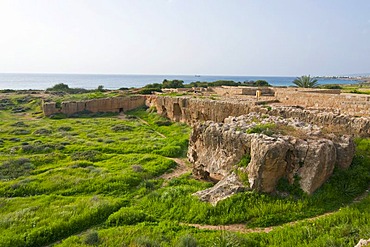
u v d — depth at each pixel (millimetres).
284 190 14664
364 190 14758
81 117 56844
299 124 18844
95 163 25797
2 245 12422
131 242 12023
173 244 11633
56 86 111938
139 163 25500
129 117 55906
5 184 20016
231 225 13188
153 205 16312
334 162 15297
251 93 51188
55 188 19578
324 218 12055
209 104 38531
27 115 59219
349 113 26156
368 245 7809
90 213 15258
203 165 20078
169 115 50156
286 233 11398
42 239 13219
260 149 14570
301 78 62250
